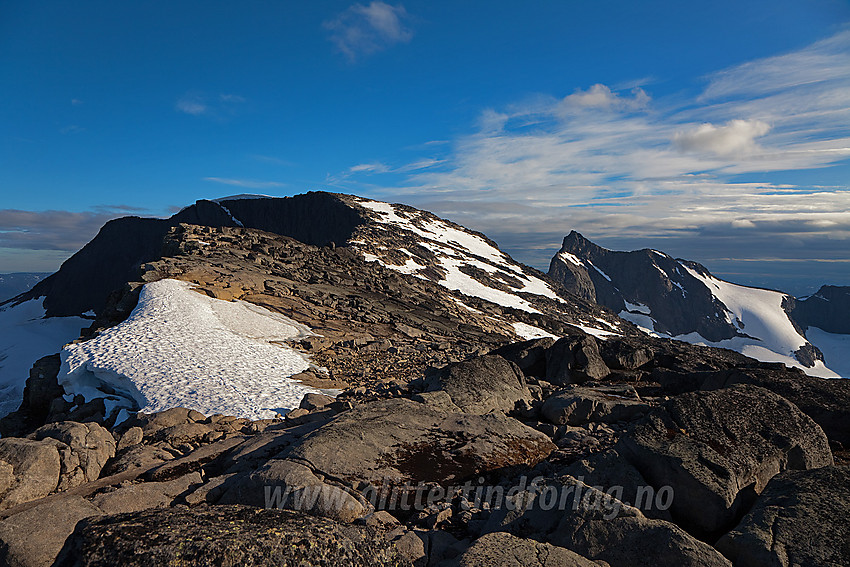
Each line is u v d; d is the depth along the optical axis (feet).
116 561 13.74
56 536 19.01
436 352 84.23
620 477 24.52
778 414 27.25
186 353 63.26
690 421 26.68
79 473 27.61
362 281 151.53
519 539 18.79
